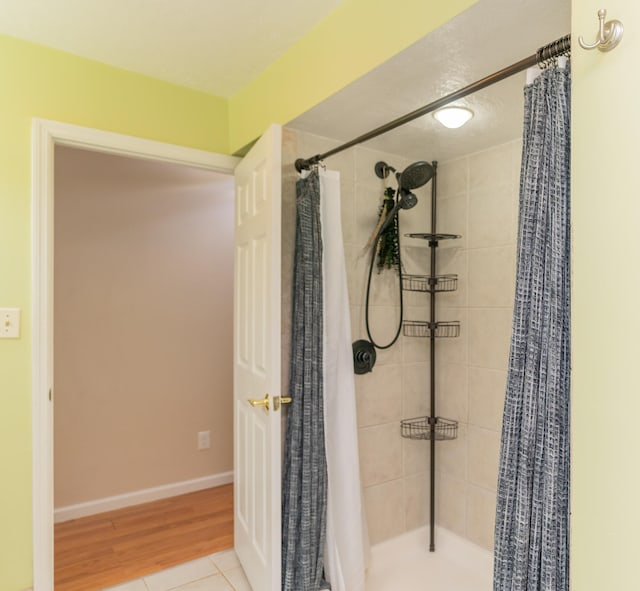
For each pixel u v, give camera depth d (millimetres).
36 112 1789
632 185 708
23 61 1765
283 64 1867
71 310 2652
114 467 2777
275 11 1578
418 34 1258
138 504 2836
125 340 2820
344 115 1787
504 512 1034
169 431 2971
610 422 735
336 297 1889
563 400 945
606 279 744
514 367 1038
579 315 787
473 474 2199
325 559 1862
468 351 2230
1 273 1719
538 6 1104
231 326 3227
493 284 2115
